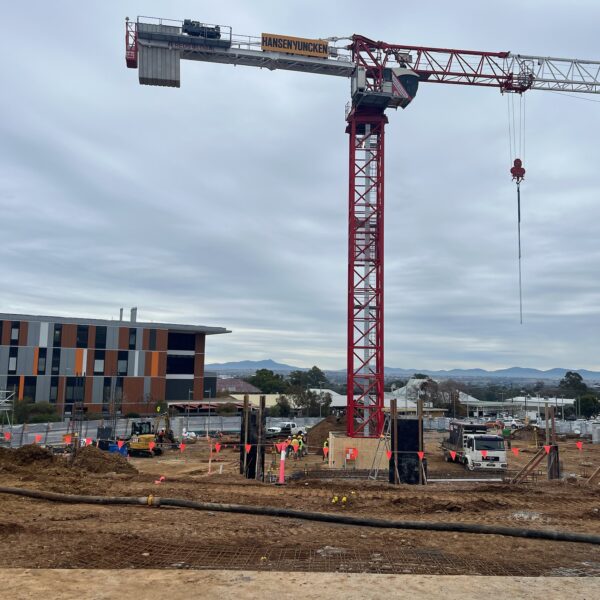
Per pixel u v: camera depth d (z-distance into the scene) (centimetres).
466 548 1205
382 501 1923
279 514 1469
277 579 877
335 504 1817
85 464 2733
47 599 782
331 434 3806
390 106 4462
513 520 1619
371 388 4184
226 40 4134
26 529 1264
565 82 5072
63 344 8131
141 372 8575
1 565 976
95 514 1485
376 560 1095
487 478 2800
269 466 3350
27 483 2002
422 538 1291
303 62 4322
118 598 789
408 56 4653
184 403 7925
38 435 4691
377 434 4012
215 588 833
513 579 888
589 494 2172
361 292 4244
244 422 2792
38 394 7894
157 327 8756
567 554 1162
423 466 2503
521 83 4925
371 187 4366
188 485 2203
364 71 4284
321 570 1017
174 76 4097
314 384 15000
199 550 1138
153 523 1391
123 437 5044
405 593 818
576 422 7244
